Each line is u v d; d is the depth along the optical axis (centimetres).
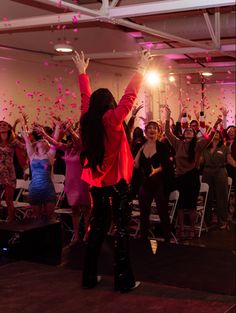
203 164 821
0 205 810
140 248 588
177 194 713
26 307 331
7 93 1009
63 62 1147
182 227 743
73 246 610
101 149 343
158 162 654
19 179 847
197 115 948
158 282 468
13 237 566
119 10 670
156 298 347
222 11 1034
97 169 346
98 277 387
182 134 844
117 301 341
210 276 483
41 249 584
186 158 730
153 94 1448
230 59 1507
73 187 678
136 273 494
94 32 1148
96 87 1261
